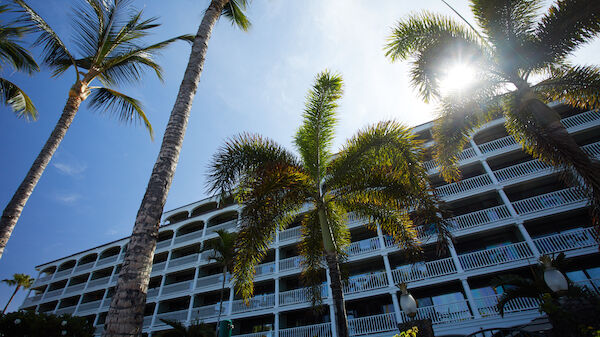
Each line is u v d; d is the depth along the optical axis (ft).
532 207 50.67
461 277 48.01
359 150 27.45
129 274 11.64
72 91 29.76
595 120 51.83
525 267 46.11
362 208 32.12
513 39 27.30
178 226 91.45
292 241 67.46
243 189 27.09
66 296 95.45
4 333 25.38
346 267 35.04
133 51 33.86
